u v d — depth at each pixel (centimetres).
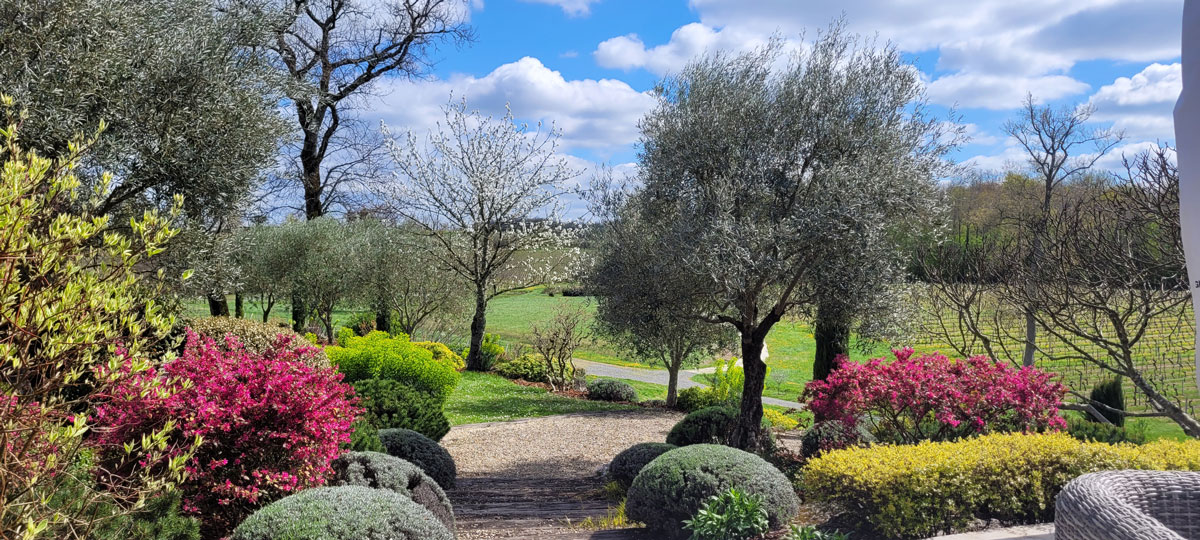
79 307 271
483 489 898
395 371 1362
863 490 496
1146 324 623
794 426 1293
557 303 3628
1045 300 673
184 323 833
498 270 2175
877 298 814
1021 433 606
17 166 263
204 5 870
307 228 1953
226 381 496
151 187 791
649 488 575
